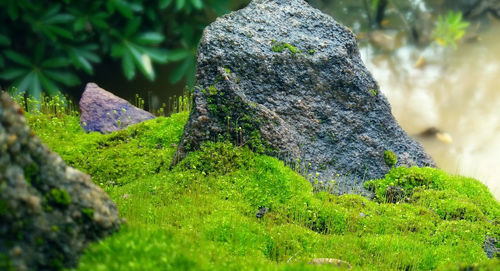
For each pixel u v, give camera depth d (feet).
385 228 13.78
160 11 27.07
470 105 26.53
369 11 35.32
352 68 17.72
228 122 15.60
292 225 13.12
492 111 25.95
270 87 16.61
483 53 31.83
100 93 21.85
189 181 14.98
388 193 16.24
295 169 15.76
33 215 7.41
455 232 13.53
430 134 24.21
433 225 13.91
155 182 15.24
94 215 8.49
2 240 6.95
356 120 17.49
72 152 17.70
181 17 27.58
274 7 18.33
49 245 7.54
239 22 17.26
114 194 14.73
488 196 16.40
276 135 15.78
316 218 13.91
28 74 23.12
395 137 18.01
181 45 28.14
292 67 16.96
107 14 23.80
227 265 9.30
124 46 24.03
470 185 16.58
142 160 17.12
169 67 29.73
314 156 16.55
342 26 18.51
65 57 25.43
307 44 17.47
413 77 29.48
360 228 13.75
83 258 7.93
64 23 24.80
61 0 24.25
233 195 14.40
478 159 22.41
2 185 7.03
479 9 35.76
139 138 18.88
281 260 12.02
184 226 12.40
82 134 19.83
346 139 17.20
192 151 15.84
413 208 14.82
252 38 16.83
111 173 16.49
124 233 8.89
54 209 7.87
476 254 12.70
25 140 7.64
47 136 18.84
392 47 32.89
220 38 16.25
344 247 12.55
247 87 16.30
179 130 18.72
